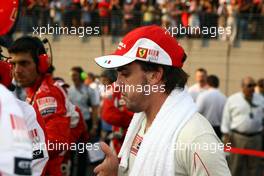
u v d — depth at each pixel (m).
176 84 3.54
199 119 3.42
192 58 19.67
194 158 3.30
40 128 3.79
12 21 3.57
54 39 18.17
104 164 3.55
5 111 2.36
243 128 11.57
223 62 20.22
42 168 3.80
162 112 3.45
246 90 11.59
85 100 12.39
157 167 3.36
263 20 20.36
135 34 3.53
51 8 18.84
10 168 2.28
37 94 4.89
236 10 20.20
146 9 20.28
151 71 3.52
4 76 3.26
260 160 11.90
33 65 4.85
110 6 19.59
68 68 18.48
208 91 12.02
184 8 20.16
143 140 3.43
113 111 7.93
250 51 20.38
